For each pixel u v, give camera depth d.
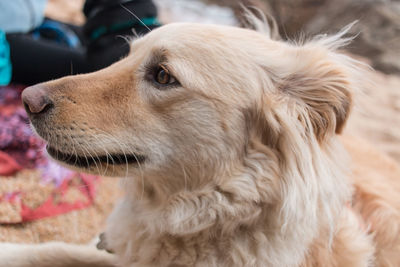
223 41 0.71
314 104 0.72
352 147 0.96
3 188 0.83
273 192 0.70
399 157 1.44
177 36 0.70
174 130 0.70
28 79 0.97
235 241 0.71
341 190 0.73
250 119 0.71
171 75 0.69
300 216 0.70
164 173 0.71
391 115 1.84
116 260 0.76
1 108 0.90
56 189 0.86
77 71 0.98
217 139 0.70
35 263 0.76
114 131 0.69
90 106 0.70
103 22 0.96
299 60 0.73
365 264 0.75
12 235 0.80
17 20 0.96
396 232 0.82
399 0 3.12
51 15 1.61
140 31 0.96
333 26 2.68
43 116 0.69
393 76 2.57
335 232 0.74
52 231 0.84
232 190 0.70
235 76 0.70
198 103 0.70
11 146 0.87
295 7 2.67
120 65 0.72
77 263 0.77
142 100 0.70
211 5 2.83
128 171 0.71
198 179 0.71
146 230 0.73
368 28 2.79
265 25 0.84
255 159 0.71
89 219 0.88
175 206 0.72
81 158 0.71
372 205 0.84
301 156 0.70
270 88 0.72
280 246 0.70
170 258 0.72
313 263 0.73
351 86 0.71
